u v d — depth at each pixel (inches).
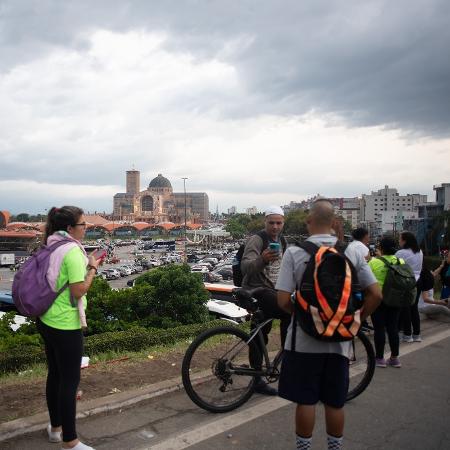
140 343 315.0
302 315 123.3
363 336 192.1
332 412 127.6
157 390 184.9
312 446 150.0
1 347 317.4
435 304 356.8
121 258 4244.6
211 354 186.4
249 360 181.5
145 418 167.3
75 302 140.5
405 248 287.3
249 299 179.2
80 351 142.6
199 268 2603.3
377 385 207.0
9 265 3422.7
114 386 194.7
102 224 7509.8
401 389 202.5
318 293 120.6
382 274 226.2
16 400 177.6
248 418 168.6
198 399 170.9
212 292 767.1
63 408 137.6
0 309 663.8
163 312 497.0
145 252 4877.0
